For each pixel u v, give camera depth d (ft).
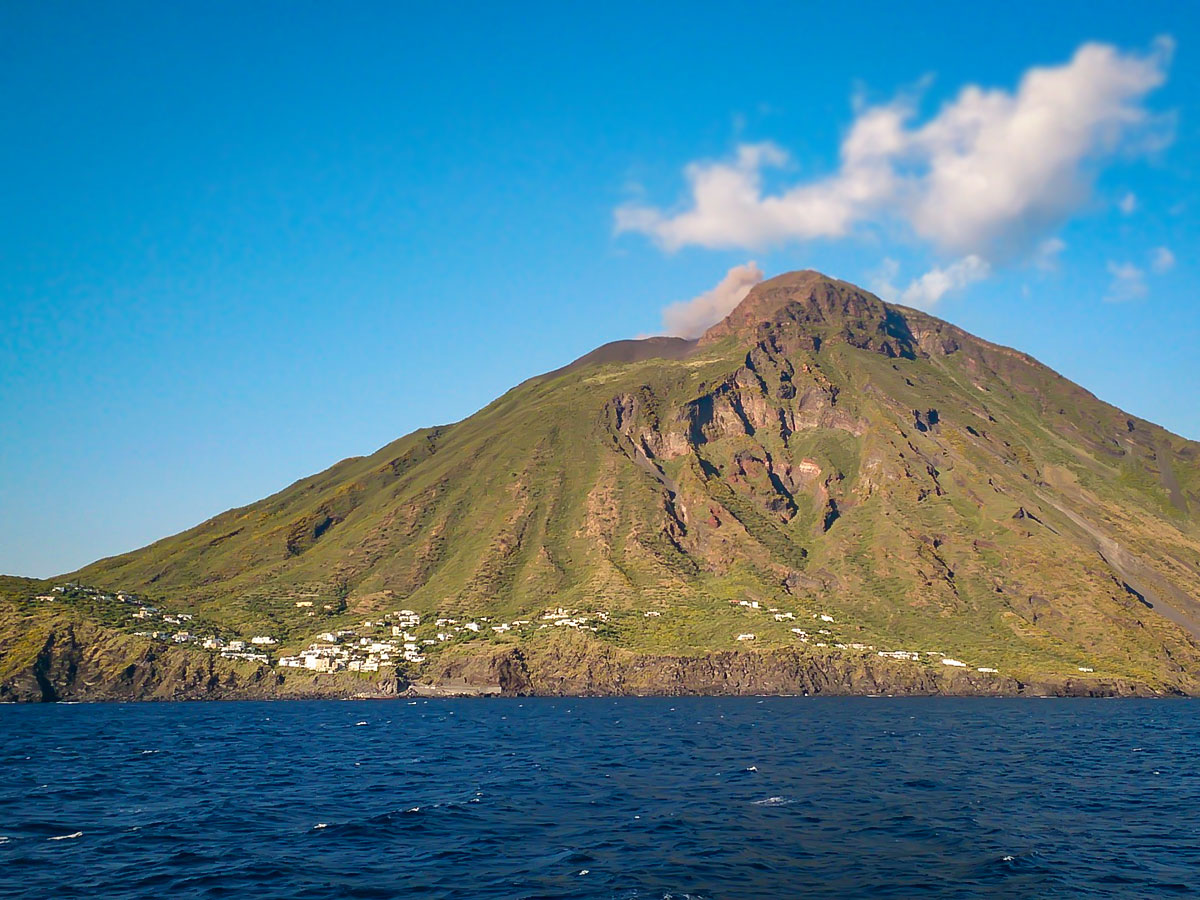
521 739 523.70
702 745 482.69
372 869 211.61
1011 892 193.06
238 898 189.67
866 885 197.47
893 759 418.51
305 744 501.97
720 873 206.39
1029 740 521.24
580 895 189.78
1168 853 229.86
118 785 343.87
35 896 191.62
